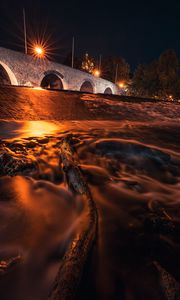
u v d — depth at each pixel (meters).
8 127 4.65
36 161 3.02
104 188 2.61
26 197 2.34
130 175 3.03
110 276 1.44
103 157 3.47
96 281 1.40
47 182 2.67
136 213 2.15
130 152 3.69
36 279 1.44
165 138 5.12
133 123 6.54
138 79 58.34
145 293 1.33
